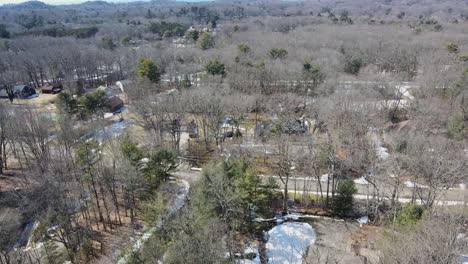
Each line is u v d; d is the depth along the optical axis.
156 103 50.09
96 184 38.41
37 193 32.66
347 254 29.27
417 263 18.17
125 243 31.30
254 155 44.00
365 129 41.97
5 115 44.66
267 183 36.44
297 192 38.88
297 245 30.81
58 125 53.56
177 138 50.34
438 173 30.55
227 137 51.06
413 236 21.55
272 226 33.50
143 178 33.91
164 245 25.72
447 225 22.38
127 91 67.62
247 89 59.06
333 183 35.25
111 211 37.00
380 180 34.94
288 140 40.06
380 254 26.41
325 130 46.06
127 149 35.78
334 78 58.31
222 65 66.88
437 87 52.00
